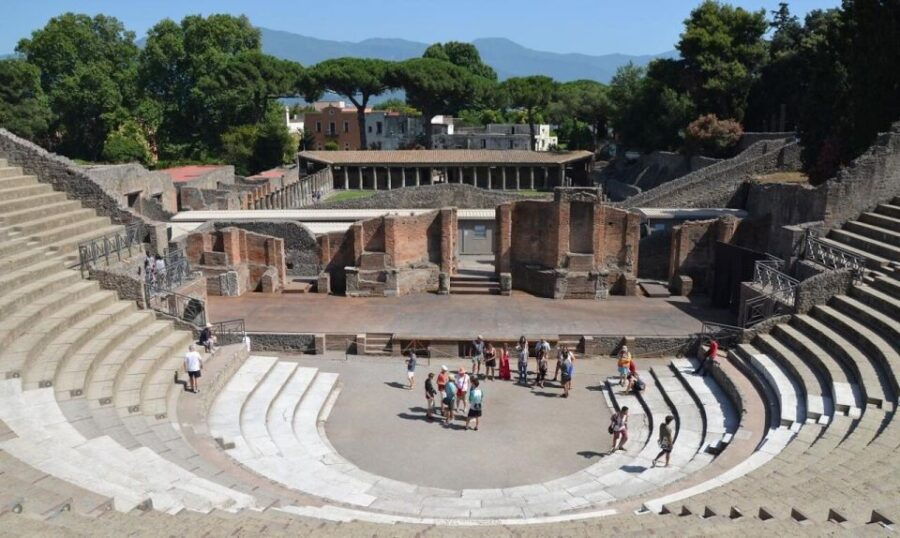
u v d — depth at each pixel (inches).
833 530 520.4
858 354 1059.9
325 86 4350.4
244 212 2273.6
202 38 4557.1
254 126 4259.4
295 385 1198.3
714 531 535.5
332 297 1787.6
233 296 1782.7
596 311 1652.3
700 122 2992.1
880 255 1348.4
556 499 823.1
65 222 1369.3
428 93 4264.3
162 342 1131.9
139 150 3880.4
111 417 840.9
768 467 784.3
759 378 1126.4
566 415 1148.5
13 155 1462.8
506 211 1817.2
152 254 1504.7
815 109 2047.2
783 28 3435.0
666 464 930.7
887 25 1609.3
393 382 1289.4
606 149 4746.6
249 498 685.9
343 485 850.8
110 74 4579.2
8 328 943.7
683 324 1544.0
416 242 1843.0
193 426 940.6
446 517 749.9
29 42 4751.5
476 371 1328.7
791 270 1504.7
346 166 3794.3
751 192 2153.1
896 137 1507.1
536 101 4584.2
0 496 546.9
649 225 2107.5
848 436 839.7
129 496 607.8
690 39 3235.7
